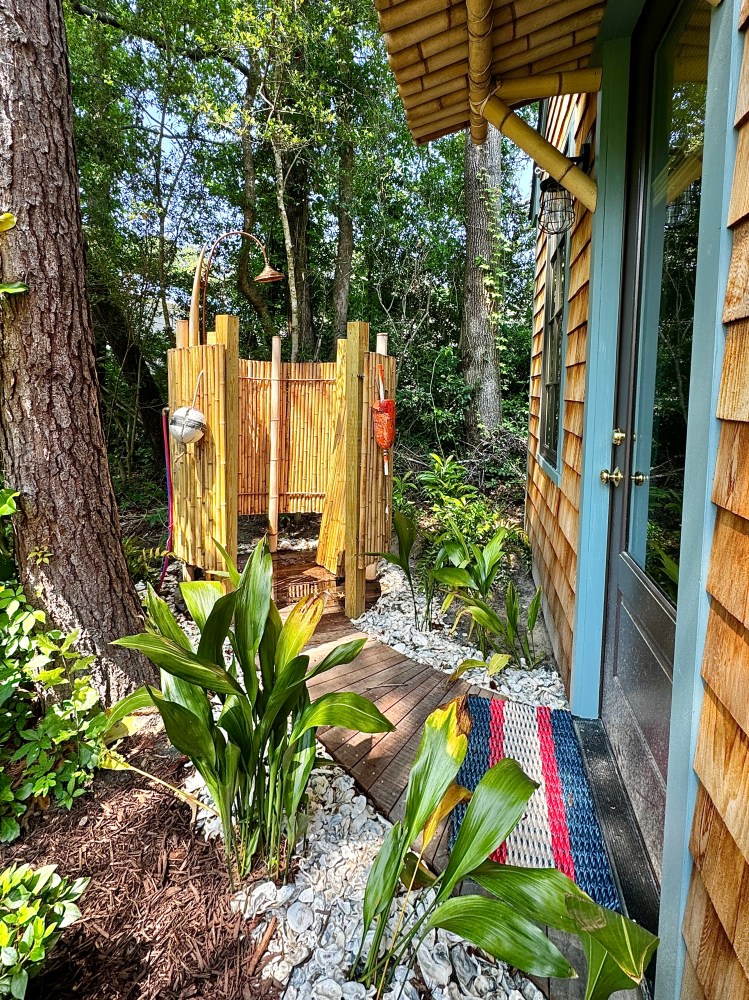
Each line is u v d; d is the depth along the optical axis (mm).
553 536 3234
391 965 1220
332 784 1808
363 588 3326
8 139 1824
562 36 1889
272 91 5922
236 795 1516
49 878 1261
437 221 8750
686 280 1492
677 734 1032
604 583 2137
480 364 7914
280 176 6121
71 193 1990
